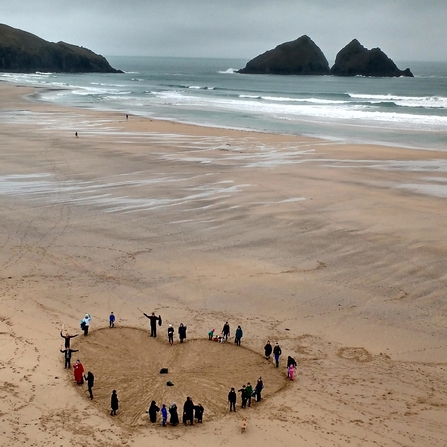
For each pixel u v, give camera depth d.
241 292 26.69
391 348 22.12
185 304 25.52
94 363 20.27
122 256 30.62
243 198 41.25
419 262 30.03
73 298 25.70
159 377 19.55
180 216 37.19
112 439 15.91
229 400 17.70
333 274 28.69
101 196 41.38
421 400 18.59
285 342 22.45
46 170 48.72
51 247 31.67
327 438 16.36
